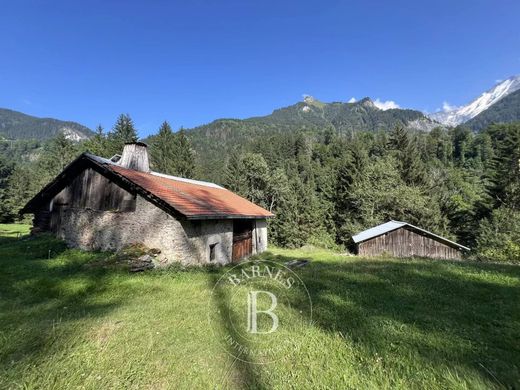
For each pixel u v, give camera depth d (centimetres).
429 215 3403
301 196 4384
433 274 912
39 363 394
